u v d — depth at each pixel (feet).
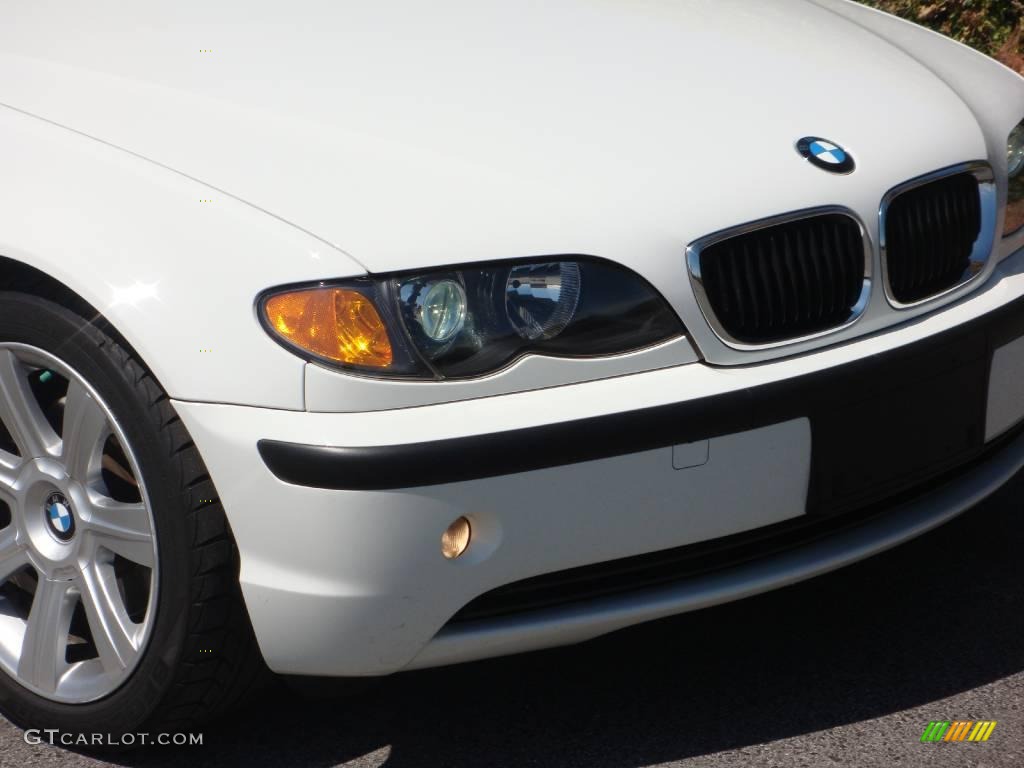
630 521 7.12
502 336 6.98
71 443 7.57
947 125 8.76
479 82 8.23
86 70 8.41
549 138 7.71
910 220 8.22
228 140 7.57
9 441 8.34
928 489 8.57
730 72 8.79
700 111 8.22
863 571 9.73
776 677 8.46
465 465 6.72
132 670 7.54
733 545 7.59
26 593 8.50
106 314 7.01
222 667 7.44
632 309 7.22
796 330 7.73
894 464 7.98
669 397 7.11
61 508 7.86
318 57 8.46
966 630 8.91
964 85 9.53
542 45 8.84
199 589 7.19
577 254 7.13
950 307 8.42
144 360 6.97
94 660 8.02
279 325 6.81
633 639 8.96
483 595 7.19
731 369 7.41
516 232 7.10
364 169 7.32
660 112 8.14
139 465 7.21
